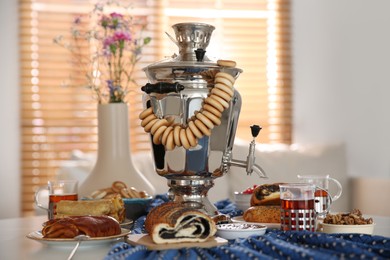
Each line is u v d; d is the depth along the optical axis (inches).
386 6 144.3
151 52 155.2
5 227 65.7
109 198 61.7
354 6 149.0
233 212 67.4
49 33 153.3
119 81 81.9
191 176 57.1
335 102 151.9
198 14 158.6
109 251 44.6
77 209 57.7
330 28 152.8
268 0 160.2
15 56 151.3
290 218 52.1
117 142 76.4
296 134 158.2
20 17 151.4
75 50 153.4
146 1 156.1
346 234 47.2
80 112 154.9
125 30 84.2
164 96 54.6
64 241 48.1
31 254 47.4
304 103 157.1
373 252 42.3
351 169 149.0
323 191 59.6
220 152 56.6
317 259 39.0
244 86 159.8
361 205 124.8
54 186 65.2
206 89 55.1
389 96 144.1
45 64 153.2
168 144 54.6
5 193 150.3
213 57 59.1
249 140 158.2
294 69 158.7
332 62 152.4
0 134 150.4
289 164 124.3
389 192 119.3
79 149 154.5
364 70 147.6
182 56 59.0
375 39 146.0
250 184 120.9
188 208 48.3
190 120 54.7
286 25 158.4
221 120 55.4
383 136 144.8
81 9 154.4
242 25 160.1
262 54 160.1
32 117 152.3
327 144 129.5
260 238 46.0
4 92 150.7
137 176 76.6
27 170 151.7
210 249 44.1
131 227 62.6
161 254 43.0
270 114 159.3
